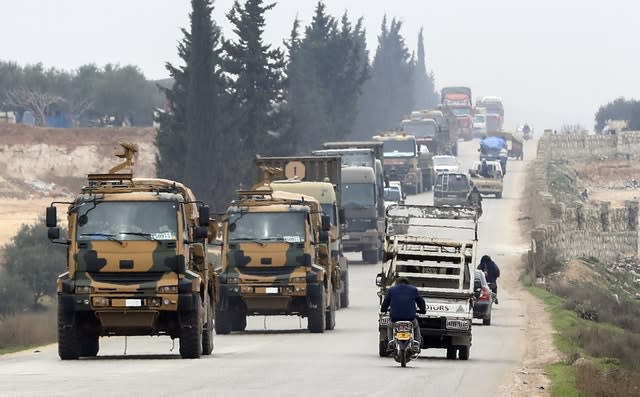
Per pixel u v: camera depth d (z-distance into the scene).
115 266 76.88
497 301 146.00
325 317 109.56
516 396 59.69
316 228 109.62
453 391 60.62
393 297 75.19
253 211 105.56
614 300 167.50
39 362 76.06
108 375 64.56
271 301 104.50
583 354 95.25
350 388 59.75
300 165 157.50
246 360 77.44
